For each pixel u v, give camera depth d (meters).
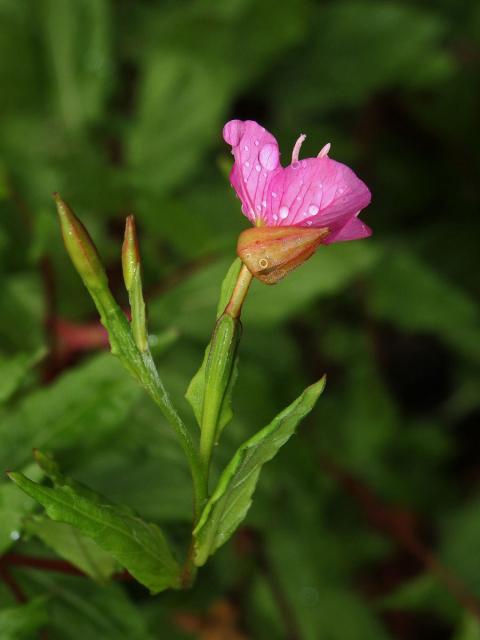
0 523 0.16
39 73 0.26
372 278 0.27
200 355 0.20
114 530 0.14
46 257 0.20
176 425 0.14
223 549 0.23
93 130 0.26
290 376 0.25
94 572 0.16
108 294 0.14
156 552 0.14
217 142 0.28
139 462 0.18
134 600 0.21
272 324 0.21
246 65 0.28
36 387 0.19
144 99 0.26
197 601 0.22
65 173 0.21
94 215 0.23
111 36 0.27
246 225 0.26
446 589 0.25
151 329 0.20
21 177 0.24
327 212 0.14
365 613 0.24
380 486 0.28
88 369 0.17
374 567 0.27
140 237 0.23
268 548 0.24
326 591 0.24
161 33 0.26
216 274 0.21
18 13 0.26
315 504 0.24
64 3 0.26
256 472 0.14
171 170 0.25
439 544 0.28
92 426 0.17
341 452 0.28
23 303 0.20
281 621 0.24
